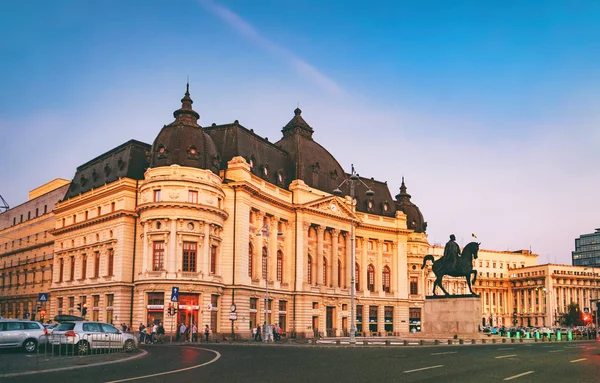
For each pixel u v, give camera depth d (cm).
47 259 10031
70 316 6425
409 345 4884
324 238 9594
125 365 2856
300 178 9125
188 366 2748
